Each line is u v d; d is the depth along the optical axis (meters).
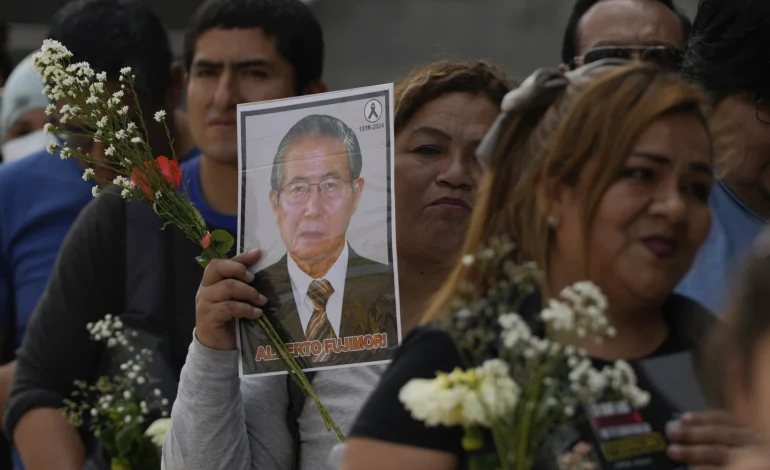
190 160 7.54
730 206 4.92
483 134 5.18
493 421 3.46
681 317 3.83
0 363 7.80
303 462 5.02
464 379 3.53
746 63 5.06
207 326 4.88
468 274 3.92
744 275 3.18
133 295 6.59
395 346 4.75
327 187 4.88
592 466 3.53
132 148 5.21
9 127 8.89
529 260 3.85
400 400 3.68
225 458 4.89
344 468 3.72
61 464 6.54
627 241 3.75
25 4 10.23
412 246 5.14
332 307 4.83
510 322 3.44
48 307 6.74
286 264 4.90
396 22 8.82
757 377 3.08
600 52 6.16
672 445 3.55
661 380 3.67
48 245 7.65
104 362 6.72
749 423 3.22
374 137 4.85
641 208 3.74
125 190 5.10
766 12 5.09
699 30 5.30
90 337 6.66
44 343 6.72
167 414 6.51
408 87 5.29
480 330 3.60
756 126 5.05
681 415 3.59
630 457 3.55
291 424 5.05
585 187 3.77
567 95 3.90
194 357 4.93
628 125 3.75
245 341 4.92
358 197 4.85
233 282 4.86
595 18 6.44
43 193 7.68
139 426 6.30
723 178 4.98
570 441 3.57
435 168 5.16
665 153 3.74
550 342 3.52
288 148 4.94
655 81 3.83
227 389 4.91
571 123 3.81
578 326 3.54
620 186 3.75
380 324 4.78
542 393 3.54
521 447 3.49
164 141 7.55
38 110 8.80
